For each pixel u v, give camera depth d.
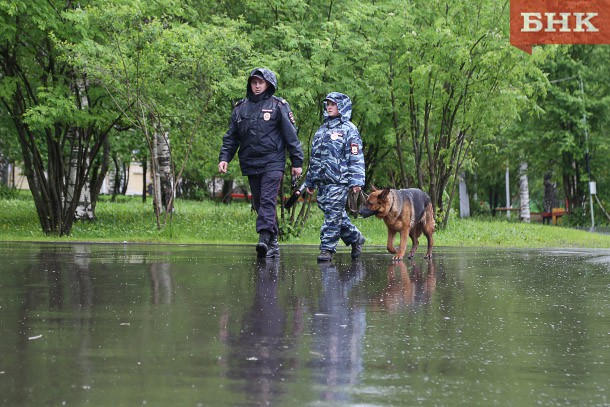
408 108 21.50
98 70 16.23
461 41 19.36
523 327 4.72
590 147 37.97
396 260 9.87
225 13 20.36
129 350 3.90
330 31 18.59
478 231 21.95
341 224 10.02
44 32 17.55
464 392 3.15
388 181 29.59
